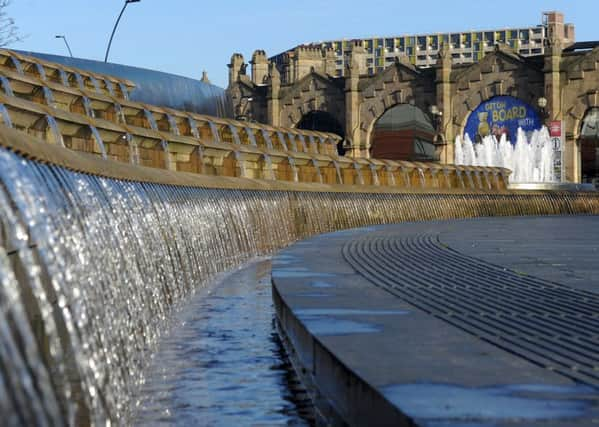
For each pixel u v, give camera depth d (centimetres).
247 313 1503
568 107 8888
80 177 1291
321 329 828
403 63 9900
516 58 9138
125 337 1182
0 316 581
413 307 996
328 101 10412
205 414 871
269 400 918
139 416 870
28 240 848
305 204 3294
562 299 1123
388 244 2062
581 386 612
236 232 2545
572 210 5866
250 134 4262
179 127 3694
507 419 526
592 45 8931
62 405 736
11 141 1000
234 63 11694
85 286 1023
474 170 5706
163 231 1816
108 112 3203
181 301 1695
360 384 627
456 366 670
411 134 10125
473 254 1814
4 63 3338
